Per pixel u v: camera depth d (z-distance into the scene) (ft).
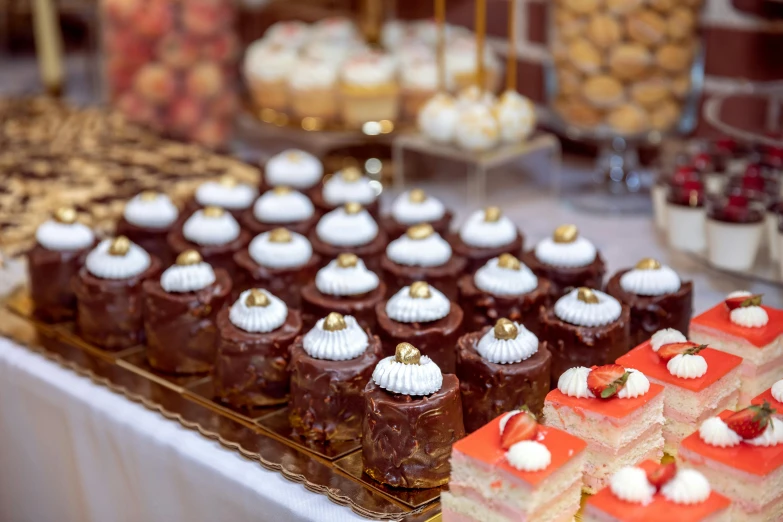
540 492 3.04
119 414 3.55
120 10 5.09
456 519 3.14
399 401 3.25
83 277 3.80
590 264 3.81
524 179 4.55
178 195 4.44
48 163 4.74
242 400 3.54
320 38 5.10
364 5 5.66
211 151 4.90
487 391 3.39
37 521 3.88
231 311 3.59
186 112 5.14
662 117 4.39
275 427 3.47
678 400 3.34
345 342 3.43
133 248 3.84
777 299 3.92
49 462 3.76
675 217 4.09
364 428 3.30
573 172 4.87
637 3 4.22
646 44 4.27
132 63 5.18
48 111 5.39
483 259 3.92
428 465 3.26
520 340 3.41
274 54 4.95
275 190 4.23
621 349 3.52
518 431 3.10
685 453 3.16
